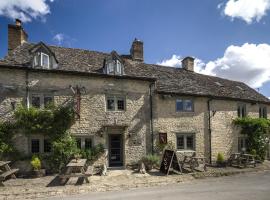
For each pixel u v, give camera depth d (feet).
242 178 41.98
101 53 59.52
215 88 64.64
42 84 44.93
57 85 45.91
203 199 28.30
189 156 50.90
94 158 46.68
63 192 31.71
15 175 41.29
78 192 31.96
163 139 52.19
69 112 45.01
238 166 54.19
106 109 48.85
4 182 36.91
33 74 44.60
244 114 65.31
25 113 42.32
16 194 30.68
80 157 44.93
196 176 42.50
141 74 55.67
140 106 51.44
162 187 34.96
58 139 43.78
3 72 42.88
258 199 28.25
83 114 46.78
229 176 44.06
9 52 48.42
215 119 59.16
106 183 36.60
